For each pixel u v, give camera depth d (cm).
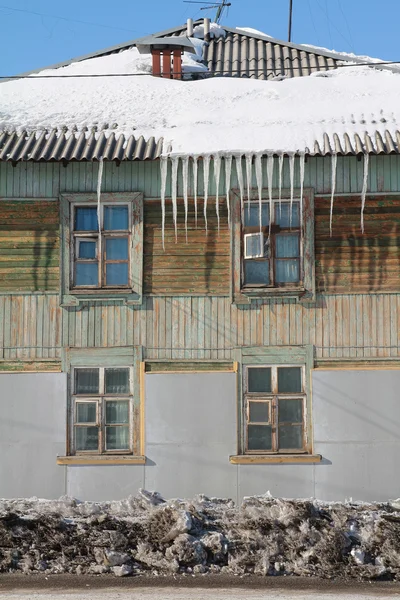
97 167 1488
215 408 1454
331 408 1445
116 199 1484
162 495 1441
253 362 1464
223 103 1672
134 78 1833
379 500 1427
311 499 1348
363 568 1090
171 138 1520
